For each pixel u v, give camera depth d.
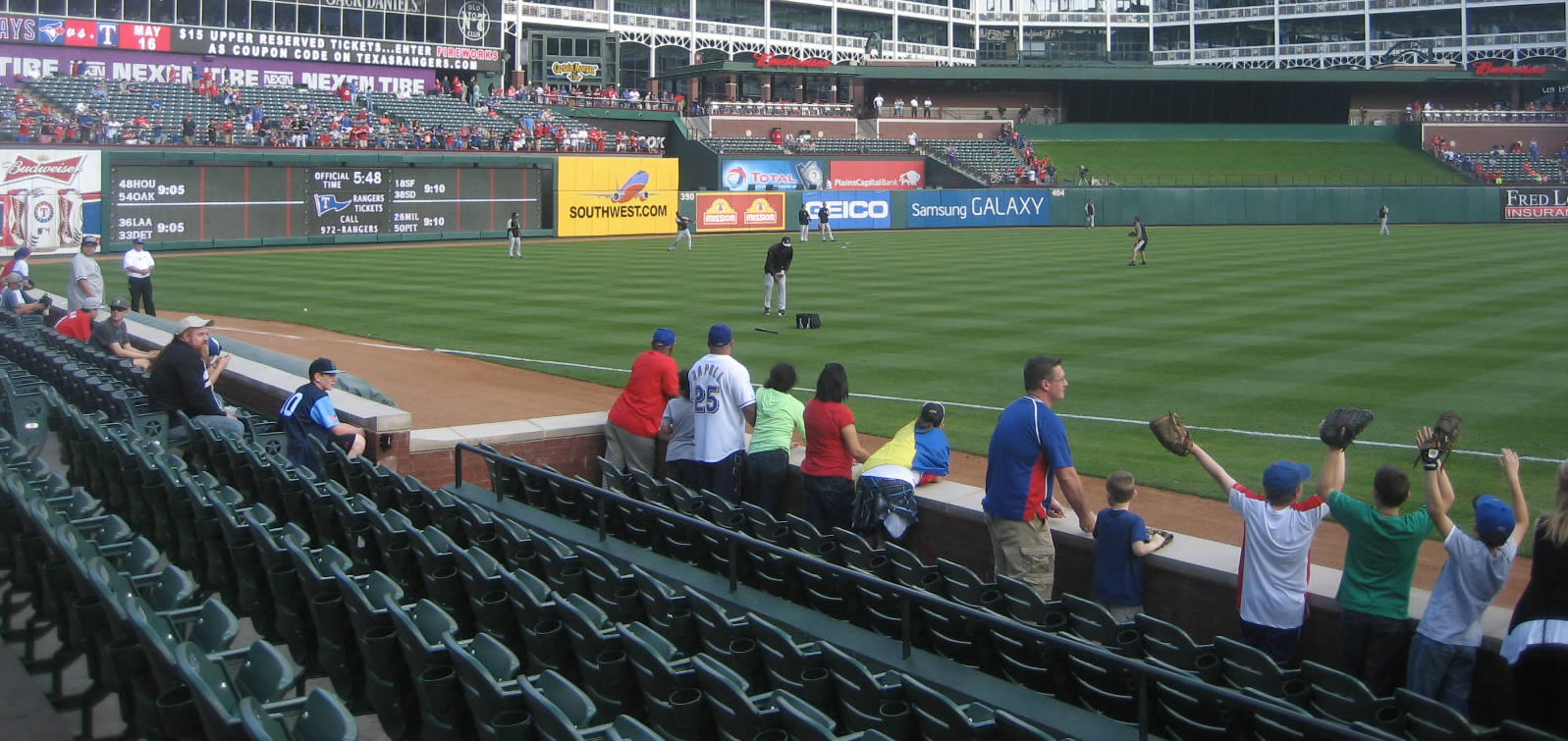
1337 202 60.12
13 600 7.93
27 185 40.44
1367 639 6.39
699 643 6.68
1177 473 12.02
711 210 57.91
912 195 60.75
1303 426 13.92
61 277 32.78
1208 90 75.50
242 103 51.56
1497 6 87.19
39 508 6.92
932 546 8.93
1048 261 36.69
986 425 14.23
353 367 18.22
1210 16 95.06
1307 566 6.65
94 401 11.83
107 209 42.19
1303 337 20.39
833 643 7.11
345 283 30.84
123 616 5.38
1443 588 6.11
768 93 72.69
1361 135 74.69
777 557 7.80
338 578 6.05
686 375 10.67
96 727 6.30
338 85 57.28
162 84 50.66
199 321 11.03
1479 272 31.50
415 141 51.47
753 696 5.70
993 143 71.00
